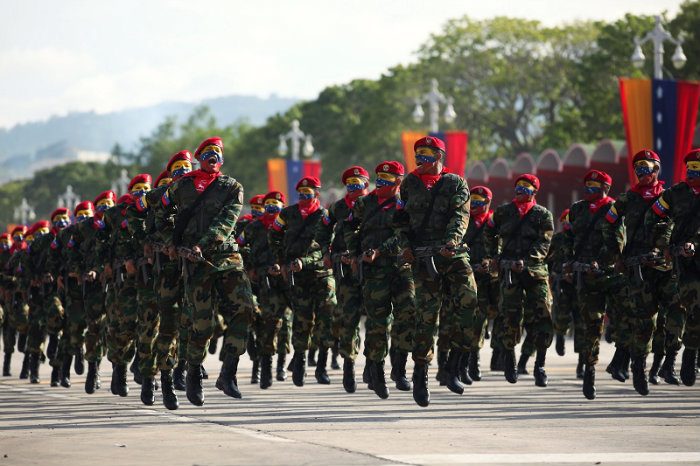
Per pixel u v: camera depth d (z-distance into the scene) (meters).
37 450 17.83
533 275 30.72
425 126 168.88
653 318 27.52
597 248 28.36
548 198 99.12
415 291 24.08
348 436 19.41
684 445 18.23
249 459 16.59
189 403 26.50
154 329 25.39
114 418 22.84
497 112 164.00
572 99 163.25
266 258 34.56
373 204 25.48
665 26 141.50
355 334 27.25
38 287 36.62
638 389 27.41
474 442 18.55
